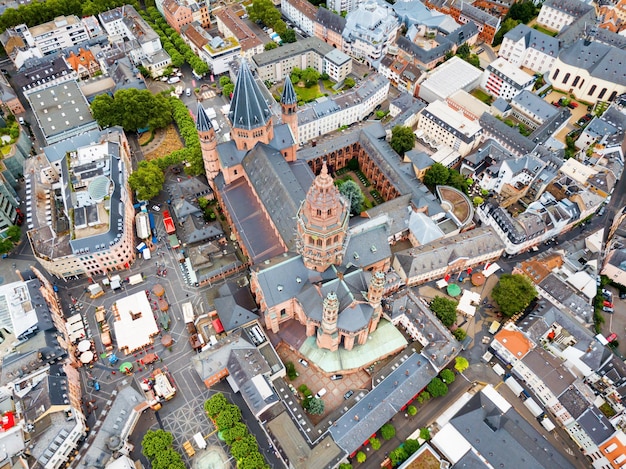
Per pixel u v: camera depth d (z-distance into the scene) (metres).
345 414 143.62
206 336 164.00
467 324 170.88
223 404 144.88
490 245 181.38
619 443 133.62
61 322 167.50
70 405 141.88
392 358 163.25
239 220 182.75
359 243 169.75
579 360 157.12
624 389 147.00
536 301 174.88
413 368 152.25
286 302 156.50
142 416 150.62
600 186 195.88
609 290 180.38
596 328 169.12
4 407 139.12
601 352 154.50
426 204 191.00
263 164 180.00
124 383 156.88
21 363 148.25
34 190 196.62
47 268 175.50
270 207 174.25
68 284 181.12
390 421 149.50
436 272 178.75
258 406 142.75
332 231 143.12
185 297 177.88
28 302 156.62
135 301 173.62
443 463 136.38
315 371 161.12
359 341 158.50
